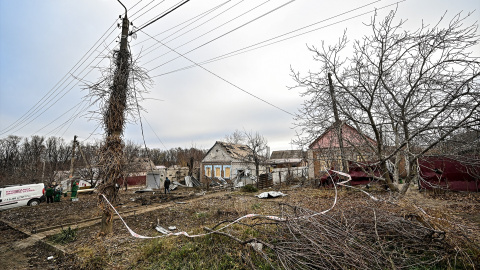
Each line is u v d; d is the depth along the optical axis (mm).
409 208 4906
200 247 4516
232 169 30531
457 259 3688
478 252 3627
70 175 21891
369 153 7078
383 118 6668
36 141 48688
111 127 6594
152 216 8805
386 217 4586
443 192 10109
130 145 31359
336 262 3324
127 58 7141
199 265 3900
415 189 12156
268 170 31703
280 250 3785
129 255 4727
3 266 5023
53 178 24531
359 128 6992
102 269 4254
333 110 7156
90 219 8750
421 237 4191
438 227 4191
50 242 6141
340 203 6355
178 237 5281
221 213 8539
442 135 5363
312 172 16031
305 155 8461
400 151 6285
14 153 48219
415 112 6027
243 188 17375
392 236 4348
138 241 5559
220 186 22719
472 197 9117
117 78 6773
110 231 6324
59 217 9859
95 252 4992
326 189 12953
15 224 9023
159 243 4906
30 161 40688
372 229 4496
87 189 21672
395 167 7375
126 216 8914
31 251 5863
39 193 14289
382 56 5719
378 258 3529
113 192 6461
